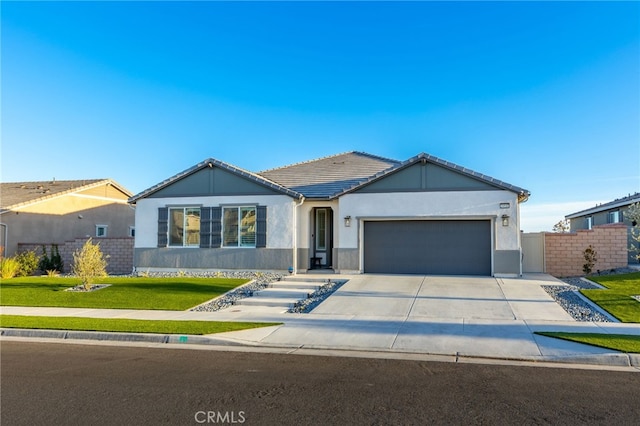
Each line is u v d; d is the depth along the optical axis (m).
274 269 19.56
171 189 21.05
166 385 6.71
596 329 10.15
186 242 20.78
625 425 5.22
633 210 16.66
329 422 5.29
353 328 10.68
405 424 5.23
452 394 6.30
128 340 10.09
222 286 16.66
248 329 10.59
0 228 25.44
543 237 19.70
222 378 7.07
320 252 21.19
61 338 10.34
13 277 21.78
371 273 18.98
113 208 32.50
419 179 18.56
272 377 7.13
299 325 11.05
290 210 19.58
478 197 18.02
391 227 19.03
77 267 16.58
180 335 9.97
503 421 5.33
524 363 8.02
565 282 16.67
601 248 19.25
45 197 27.78
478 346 8.98
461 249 18.36
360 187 19.08
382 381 6.92
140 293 15.53
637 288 14.37
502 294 14.32
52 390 6.47
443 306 12.95
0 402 5.98
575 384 6.75
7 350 9.15
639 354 8.02
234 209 20.30
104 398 6.12
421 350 8.85
